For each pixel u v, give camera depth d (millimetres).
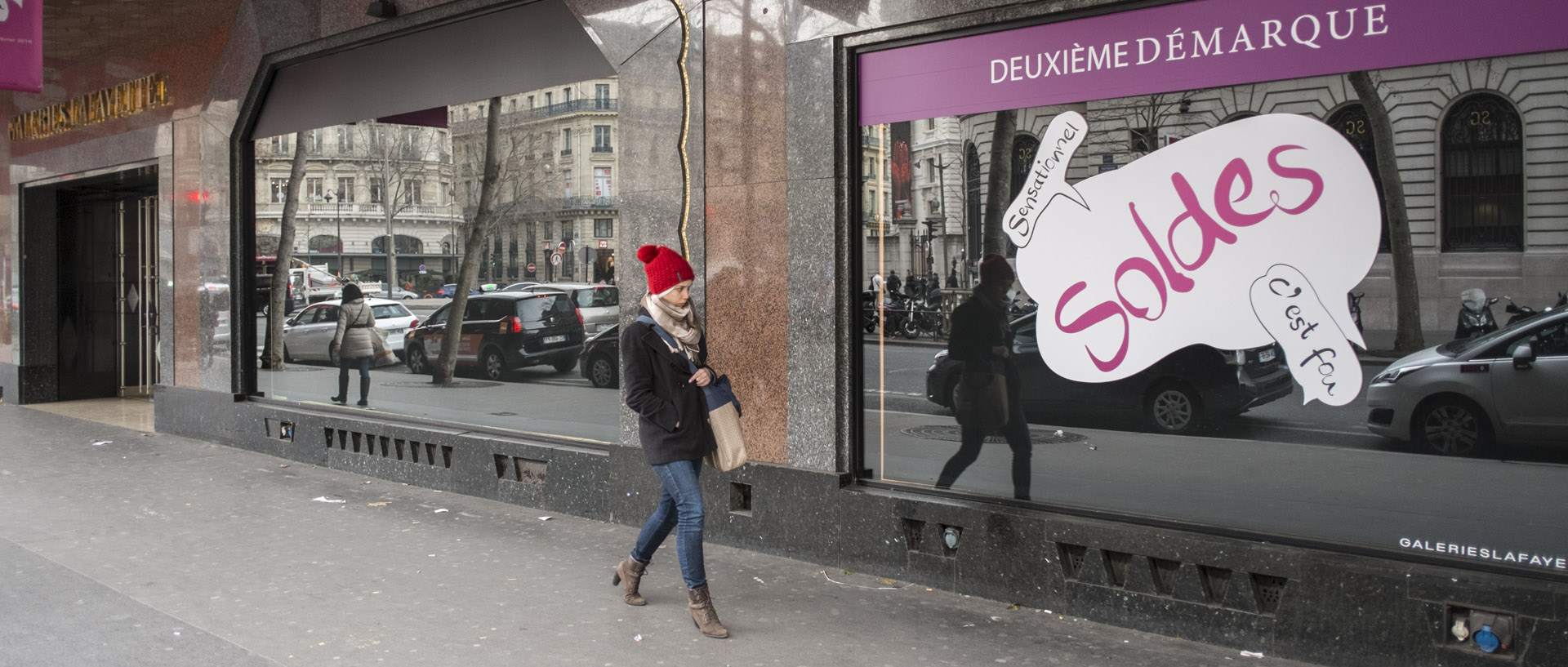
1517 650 4102
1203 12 4969
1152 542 4980
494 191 8172
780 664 4629
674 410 4980
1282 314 4805
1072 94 5363
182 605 5449
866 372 6109
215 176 10688
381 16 8648
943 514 5633
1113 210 5262
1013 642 4891
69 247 14672
